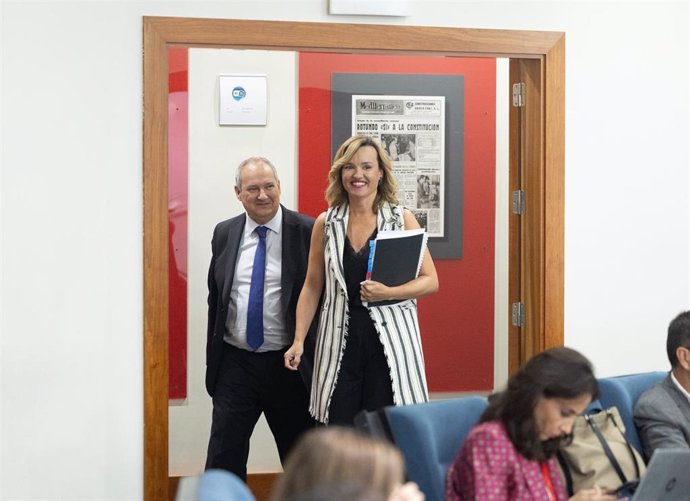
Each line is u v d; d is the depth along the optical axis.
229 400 4.99
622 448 3.29
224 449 5.00
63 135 4.36
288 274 4.98
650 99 4.92
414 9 4.63
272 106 5.45
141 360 4.45
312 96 5.49
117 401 4.43
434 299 5.57
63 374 4.38
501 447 2.83
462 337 5.60
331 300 4.46
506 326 5.61
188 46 4.46
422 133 5.55
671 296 4.99
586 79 4.86
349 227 4.46
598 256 4.91
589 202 4.89
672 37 4.93
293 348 4.59
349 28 4.57
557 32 4.79
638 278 4.95
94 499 4.42
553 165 4.83
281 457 5.11
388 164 4.46
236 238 5.02
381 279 4.32
